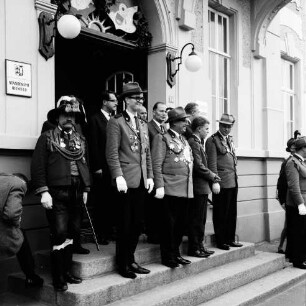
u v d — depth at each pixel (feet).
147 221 16.94
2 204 11.64
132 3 20.27
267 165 26.91
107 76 20.86
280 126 28.66
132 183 13.75
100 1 18.31
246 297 15.49
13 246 11.80
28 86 15.02
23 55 14.93
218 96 25.02
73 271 13.62
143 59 21.11
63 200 12.81
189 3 21.52
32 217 14.93
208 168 18.20
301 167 19.17
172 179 15.35
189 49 21.88
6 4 14.51
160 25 20.25
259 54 26.58
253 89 26.71
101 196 16.11
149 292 13.97
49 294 12.77
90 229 16.93
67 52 20.01
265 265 18.47
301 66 32.63
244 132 26.02
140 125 14.51
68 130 13.24
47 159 12.87
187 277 15.83
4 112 14.42
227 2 24.85
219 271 16.75
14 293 13.83
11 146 14.21
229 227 19.24
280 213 27.76
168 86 20.49
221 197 18.54
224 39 25.89
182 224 15.76
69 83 20.04
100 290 12.59
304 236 19.89
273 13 26.43
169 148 15.51
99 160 15.66
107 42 18.93
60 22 14.40
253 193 26.00
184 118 15.88
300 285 18.29
